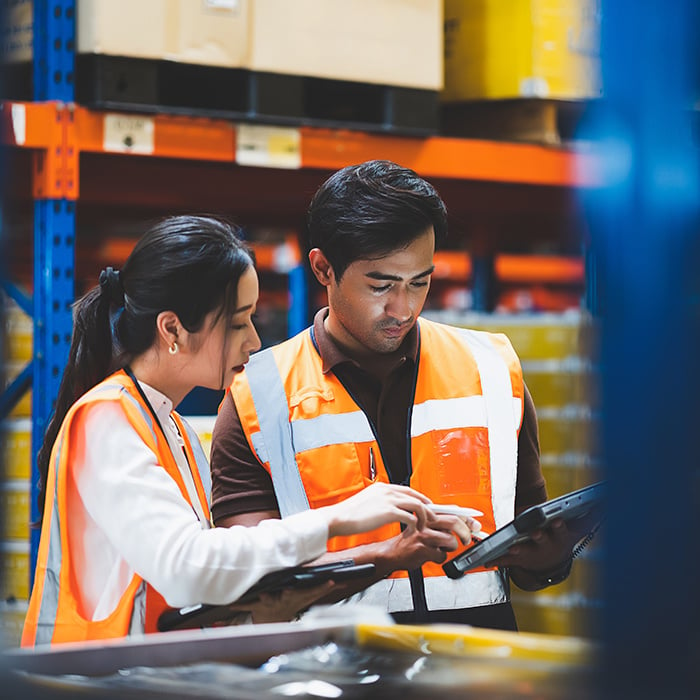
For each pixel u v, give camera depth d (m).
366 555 2.42
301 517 2.21
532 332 4.02
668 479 0.98
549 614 3.81
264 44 3.55
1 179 2.33
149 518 2.10
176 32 3.43
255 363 2.78
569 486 3.92
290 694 1.51
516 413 2.81
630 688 1.02
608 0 1.06
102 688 1.52
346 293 2.60
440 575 2.71
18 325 3.65
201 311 2.28
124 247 7.82
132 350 2.35
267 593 2.25
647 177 1.03
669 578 0.98
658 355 1.00
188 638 1.74
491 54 4.12
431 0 3.85
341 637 1.87
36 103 3.32
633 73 1.04
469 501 2.71
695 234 1.02
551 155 4.18
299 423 2.68
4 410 3.60
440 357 2.82
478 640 1.75
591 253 4.36
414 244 2.52
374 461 2.68
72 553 2.18
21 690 1.49
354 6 3.70
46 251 3.37
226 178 4.06
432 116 3.89
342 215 2.53
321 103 4.17
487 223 5.43
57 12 3.38
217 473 2.71
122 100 3.38
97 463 2.14
